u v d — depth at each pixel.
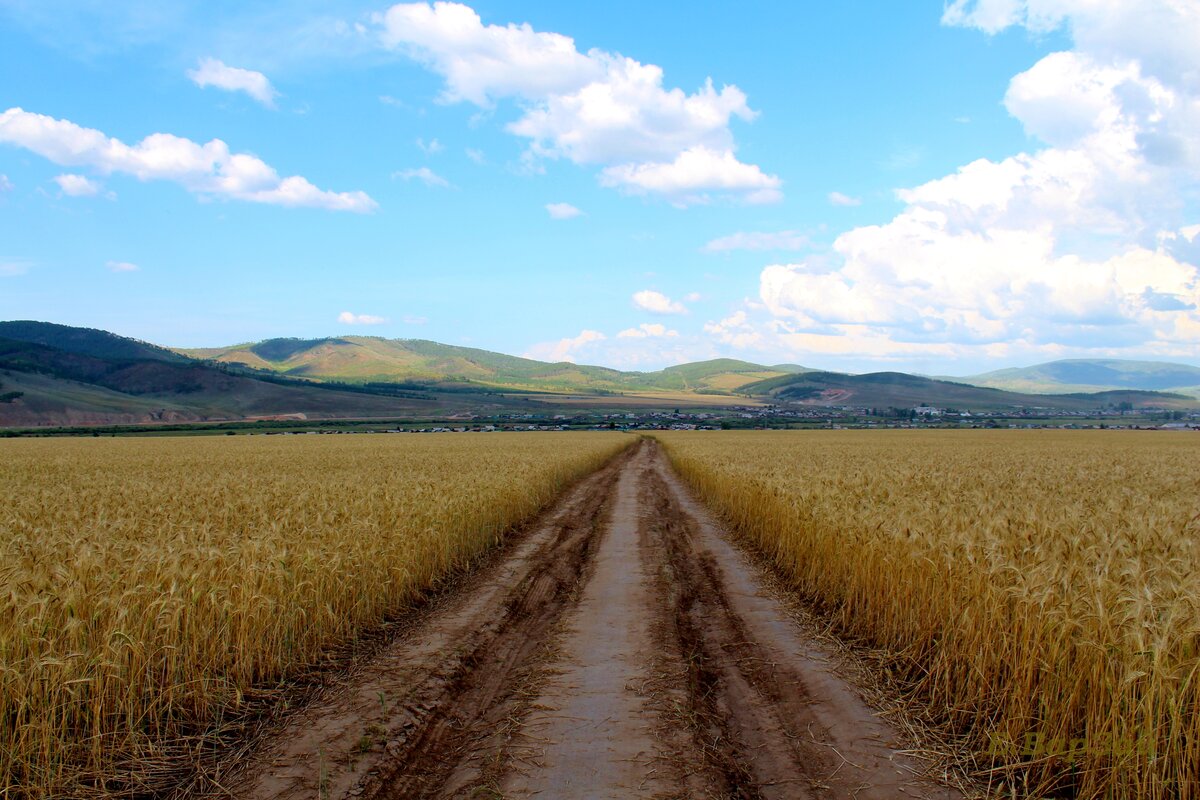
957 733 6.16
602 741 5.93
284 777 5.38
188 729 6.17
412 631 9.20
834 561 10.29
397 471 21.72
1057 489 14.46
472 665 7.98
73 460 31.81
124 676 5.83
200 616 6.65
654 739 5.95
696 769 5.43
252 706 6.72
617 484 31.36
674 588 11.63
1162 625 4.95
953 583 6.98
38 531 9.24
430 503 12.71
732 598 11.02
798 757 5.67
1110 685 4.97
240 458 32.75
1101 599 5.35
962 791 5.19
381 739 6.00
